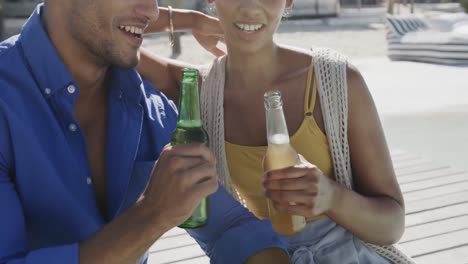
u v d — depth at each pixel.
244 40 1.94
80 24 1.57
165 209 1.31
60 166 1.59
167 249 3.38
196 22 2.52
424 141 6.43
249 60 2.00
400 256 2.01
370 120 1.97
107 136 1.77
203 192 1.31
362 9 28.81
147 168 1.82
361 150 1.98
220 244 1.83
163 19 2.49
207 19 2.51
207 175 1.32
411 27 13.53
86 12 1.55
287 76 2.02
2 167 1.52
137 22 1.57
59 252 1.37
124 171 1.74
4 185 1.50
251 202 2.05
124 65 1.63
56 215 1.59
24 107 1.56
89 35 1.58
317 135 1.97
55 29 1.62
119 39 1.58
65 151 1.60
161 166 1.33
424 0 31.66
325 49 2.05
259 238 1.79
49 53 1.60
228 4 1.91
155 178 1.33
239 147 2.02
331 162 2.00
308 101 1.98
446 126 6.97
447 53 12.02
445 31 13.55
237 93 2.06
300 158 1.64
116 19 1.55
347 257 1.90
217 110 2.04
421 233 3.51
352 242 1.94
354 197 1.79
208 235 1.89
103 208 1.78
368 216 1.83
